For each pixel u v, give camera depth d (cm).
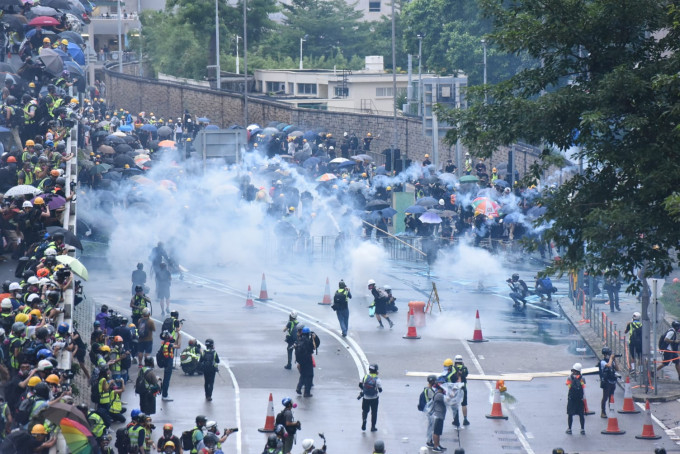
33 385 4281
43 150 7219
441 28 18875
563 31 5256
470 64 17988
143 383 6094
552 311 9275
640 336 7419
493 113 5331
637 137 5106
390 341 8156
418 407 6116
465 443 6109
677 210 4597
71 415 3981
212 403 6656
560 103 5084
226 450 5872
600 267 5088
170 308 8962
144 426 5209
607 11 5194
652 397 6869
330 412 6581
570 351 7988
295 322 7388
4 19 8981
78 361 5934
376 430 6256
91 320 7962
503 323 8794
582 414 6250
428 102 13688
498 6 5528
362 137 18112
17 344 4712
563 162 5209
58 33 9556
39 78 8575
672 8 5012
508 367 7594
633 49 5319
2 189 7162
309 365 6825
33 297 5109
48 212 6400
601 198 5312
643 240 5100
